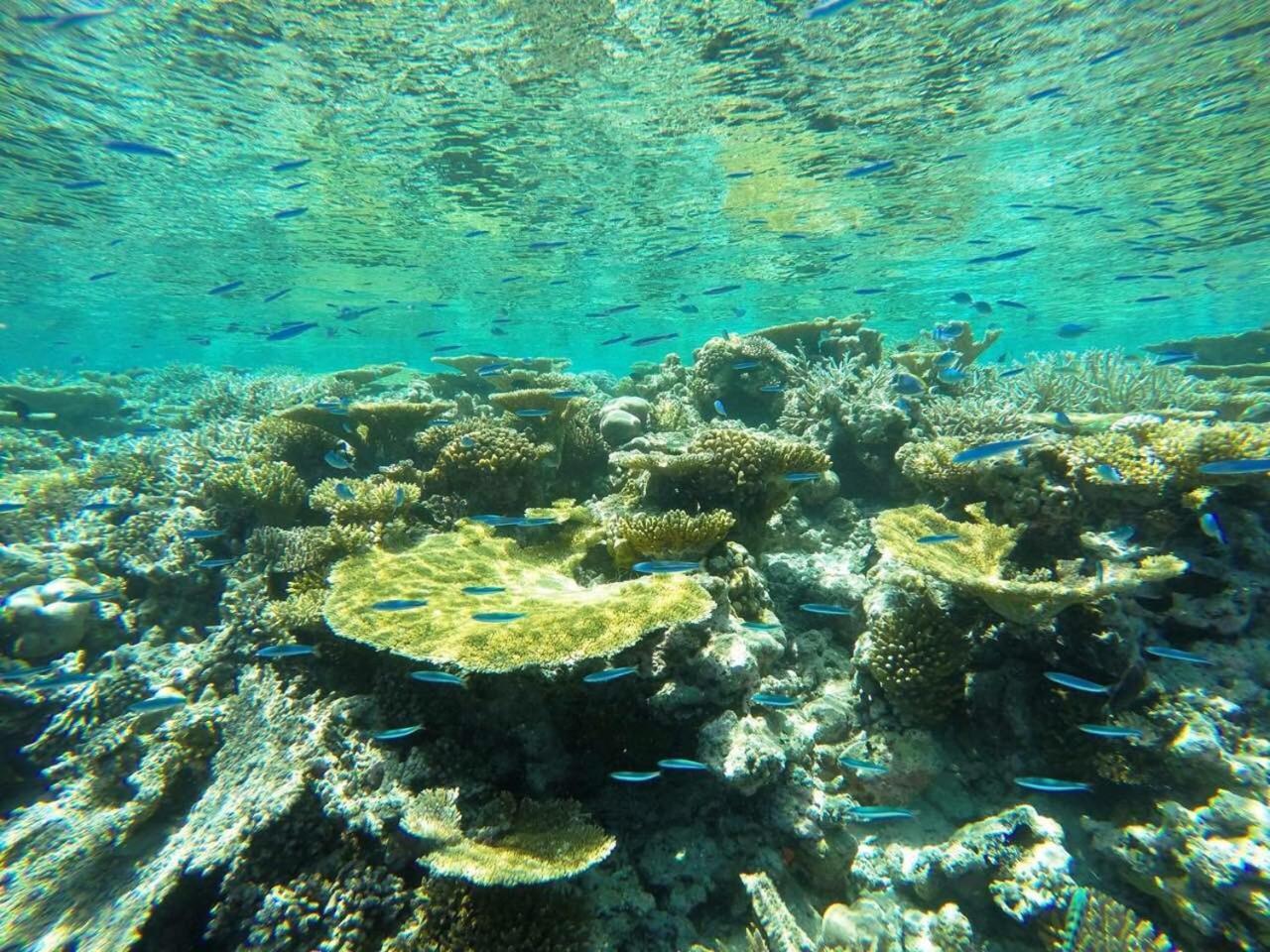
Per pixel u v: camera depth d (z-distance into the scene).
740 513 6.31
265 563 6.68
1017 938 3.75
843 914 3.87
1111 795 4.32
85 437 17.27
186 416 15.26
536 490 7.85
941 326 10.30
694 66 12.33
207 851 3.93
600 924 3.91
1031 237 23.34
